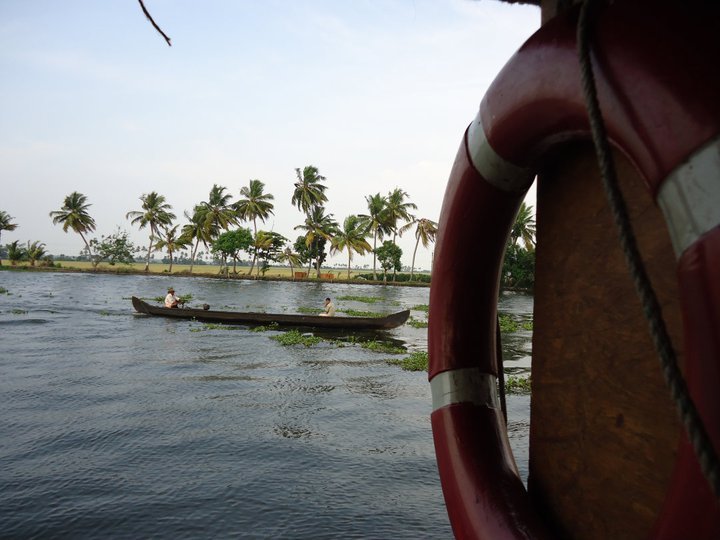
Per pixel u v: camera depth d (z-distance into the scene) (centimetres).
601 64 91
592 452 123
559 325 134
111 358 1265
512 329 2050
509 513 121
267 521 478
